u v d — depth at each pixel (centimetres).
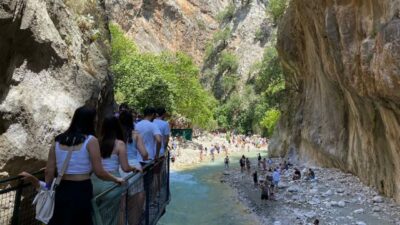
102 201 436
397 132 1542
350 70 1708
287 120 4062
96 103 1235
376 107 1803
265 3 11575
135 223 579
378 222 1580
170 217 2003
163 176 859
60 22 1216
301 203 2050
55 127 980
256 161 4216
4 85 893
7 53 895
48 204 394
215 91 10525
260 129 8175
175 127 6444
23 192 511
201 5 12594
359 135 2231
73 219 396
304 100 3581
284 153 4053
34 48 973
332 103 2750
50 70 1038
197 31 12106
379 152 1927
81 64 1248
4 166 847
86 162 409
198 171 3784
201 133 7756
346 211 1788
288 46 3541
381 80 1321
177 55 6550
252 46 10750
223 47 11300
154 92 4884
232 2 12131
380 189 1986
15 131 887
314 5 2205
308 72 3306
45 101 983
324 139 2866
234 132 8906
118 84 4906
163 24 11469
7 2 862
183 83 6103
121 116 633
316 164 3139
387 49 1250
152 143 725
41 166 948
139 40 10781
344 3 1731
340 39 1850
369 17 1507
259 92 9162
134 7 10981
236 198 2397
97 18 1850
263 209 2041
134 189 579
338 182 2380
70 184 402
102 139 513
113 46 6103
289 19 3472
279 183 2573
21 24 923
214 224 1848
